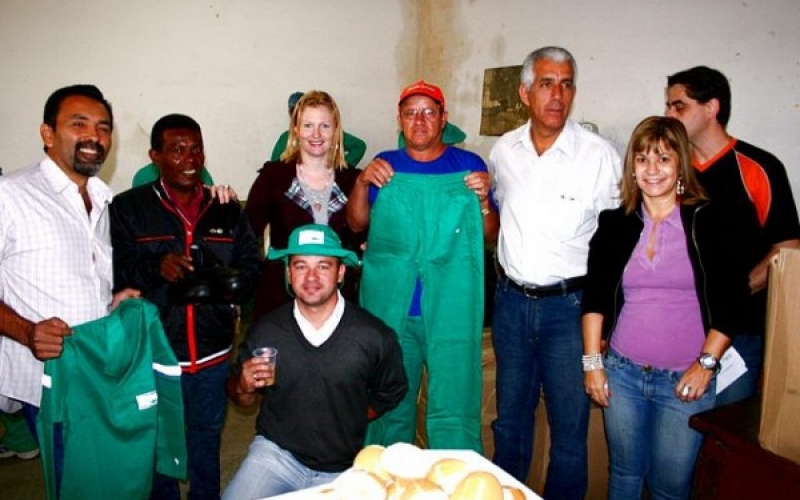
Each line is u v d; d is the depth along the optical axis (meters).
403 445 1.27
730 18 2.45
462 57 4.21
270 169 2.33
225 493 1.66
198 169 1.99
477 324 2.12
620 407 1.81
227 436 3.10
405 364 2.18
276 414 1.76
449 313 2.12
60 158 1.73
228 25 4.23
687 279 1.69
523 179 2.12
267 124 4.48
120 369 1.70
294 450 1.75
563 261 2.07
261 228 2.30
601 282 1.82
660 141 1.64
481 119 4.03
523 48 3.61
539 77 2.00
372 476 1.16
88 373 1.67
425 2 4.63
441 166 2.16
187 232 2.00
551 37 3.37
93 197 1.85
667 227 1.70
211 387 2.07
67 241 1.73
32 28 3.71
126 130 4.06
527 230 2.09
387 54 4.76
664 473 1.78
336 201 2.32
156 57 4.07
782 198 1.87
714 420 1.58
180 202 2.02
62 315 1.72
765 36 2.34
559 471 2.18
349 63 4.65
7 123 3.74
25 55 3.72
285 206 2.28
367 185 2.12
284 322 1.77
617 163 2.07
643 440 1.82
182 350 1.99
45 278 1.70
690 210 1.66
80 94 1.73
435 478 1.17
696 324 1.70
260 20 4.32
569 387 2.11
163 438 1.84
